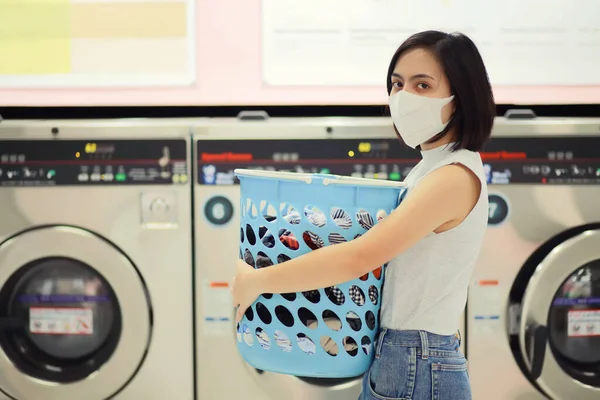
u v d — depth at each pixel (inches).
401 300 54.1
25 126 78.1
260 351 56.0
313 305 53.4
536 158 79.0
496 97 92.7
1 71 90.5
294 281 51.7
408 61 54.2
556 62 92.5
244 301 55.1
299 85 91.7
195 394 80.6
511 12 91.7
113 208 79.0
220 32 90.7
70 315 82.6
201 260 79.1
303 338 55.4
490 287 79.6
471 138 53.7
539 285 78.5
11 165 78.5
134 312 79.1
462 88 52.9
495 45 92.0
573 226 79.6
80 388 80.5
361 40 91.4
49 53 90.4
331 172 78.5
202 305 79.4
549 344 80.9
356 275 50.9
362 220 54.6
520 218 79.3
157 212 78.9
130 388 80.6
